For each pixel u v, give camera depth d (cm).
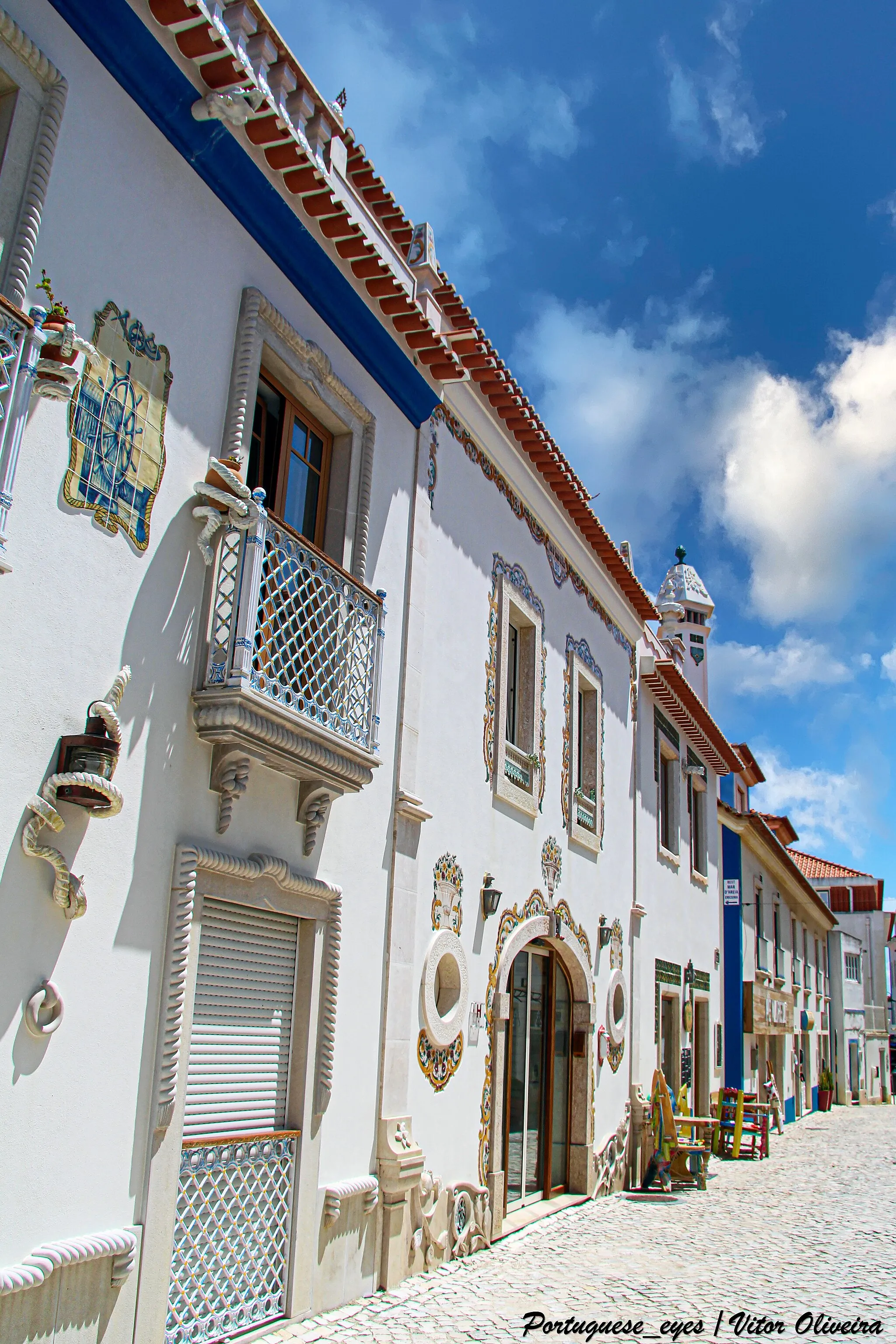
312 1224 622
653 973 1498
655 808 1593
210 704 544
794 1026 2889
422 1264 765
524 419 1011
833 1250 988
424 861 819
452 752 885
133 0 522
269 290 653
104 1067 473
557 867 1125
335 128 736
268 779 612
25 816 440
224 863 555
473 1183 866
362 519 740
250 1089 592
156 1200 491
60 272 482
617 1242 969
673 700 1645
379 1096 718
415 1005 786
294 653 633
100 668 488
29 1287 415
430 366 838
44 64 479
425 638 849
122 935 490
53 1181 441
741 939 2109
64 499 475
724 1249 965
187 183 579
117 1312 464
